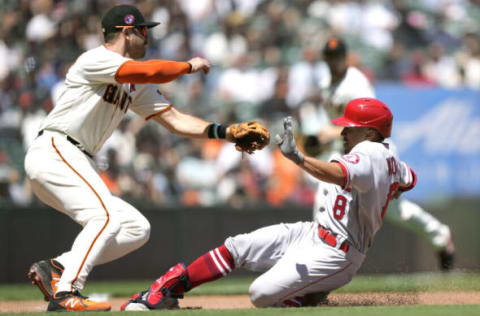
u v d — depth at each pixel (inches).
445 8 2122.3
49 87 1422.2
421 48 1989.4
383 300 655.1
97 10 1663.4
